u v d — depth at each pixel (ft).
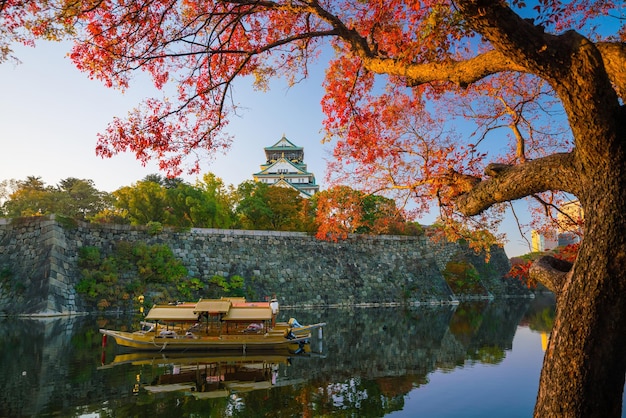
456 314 104.12
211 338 52.39
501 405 30.32
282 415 28.32
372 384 36.63
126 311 92.73
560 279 12.90
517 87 26.50
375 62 16.83
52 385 35.14
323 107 27.55
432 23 13.61
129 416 27.89
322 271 130.52
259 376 39.68
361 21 25.29
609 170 10.70
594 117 10.43
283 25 26.78
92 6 19.94
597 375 10.74
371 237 145.18
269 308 56.24
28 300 83.66
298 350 53.83
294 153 300.61
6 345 52.44
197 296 105.91
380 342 60.34
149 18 21.36
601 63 9.88
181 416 28.02
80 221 97.66
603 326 10.69
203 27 20.97
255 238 123.75
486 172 14.51
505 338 62.95
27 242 92.02
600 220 10.83
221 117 24.34
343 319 91.40
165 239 110.63
